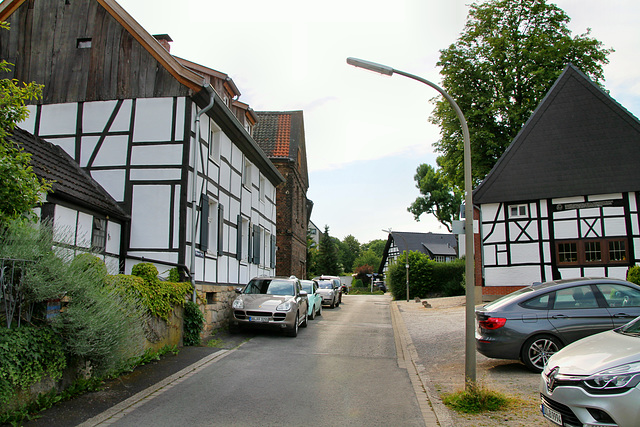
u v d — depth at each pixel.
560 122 22.02
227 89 17.67
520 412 6.15
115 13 13.35
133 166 12.70
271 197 23.20
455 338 12.78
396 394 7.32
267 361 9.64
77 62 13.42
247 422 5.88
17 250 5.71
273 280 14.99
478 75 26.52
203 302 12.65
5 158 5.34
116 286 7.53
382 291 63.53
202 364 9.11
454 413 6.26
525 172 21.62
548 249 20.83
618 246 19.75
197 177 13.07
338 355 10.65
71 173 12.10
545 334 8.29
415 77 7.55
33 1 13.84
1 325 5.51
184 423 5.77
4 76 13.50
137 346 7.84
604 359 5.00
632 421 4.46
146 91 13.00
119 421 5.77
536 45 25.94
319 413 6.31
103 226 11.60
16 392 5.55
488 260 21.92
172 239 12.30
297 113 32.28
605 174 20.27
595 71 25.64
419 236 70.69
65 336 6.20
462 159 26.83
